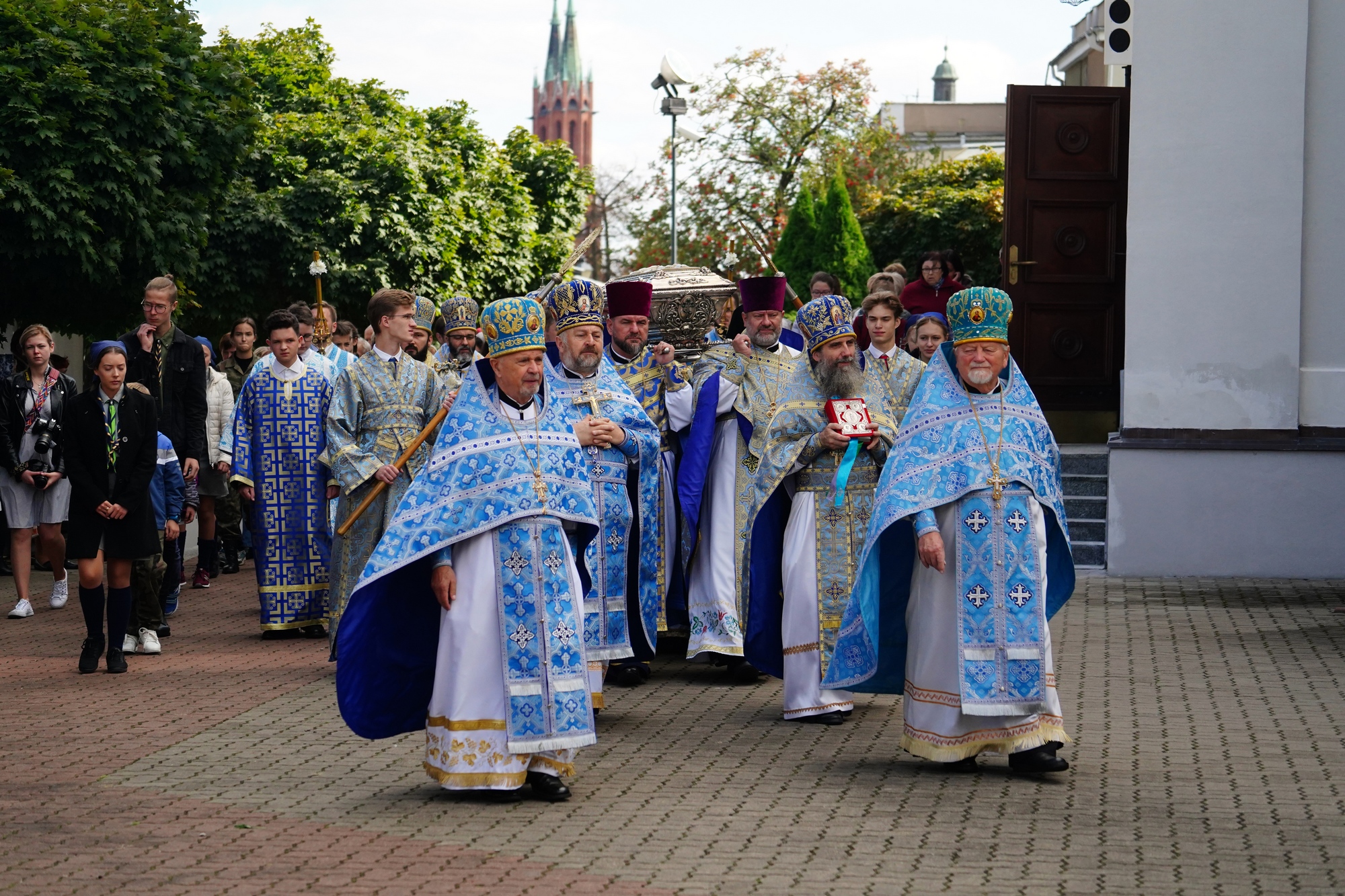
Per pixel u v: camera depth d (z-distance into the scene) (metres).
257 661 9.12
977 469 6.08
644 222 38.84
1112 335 14.09
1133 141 11.92
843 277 28.62
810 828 5.32
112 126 14.91
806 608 7.25
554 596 5.68
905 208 37.00
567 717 5.65
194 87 15.70
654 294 9.51
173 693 8.05
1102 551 12.26
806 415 7.35
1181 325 11.86
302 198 27.47
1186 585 11.48
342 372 8.92
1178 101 11.84
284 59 34.78
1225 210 11.77
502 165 36.03
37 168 14.45
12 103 14.28
